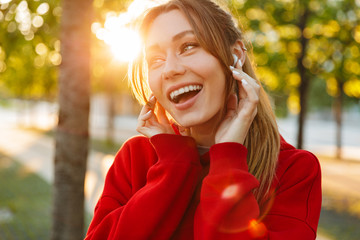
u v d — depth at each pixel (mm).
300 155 1194
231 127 1118
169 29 1076
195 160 1176
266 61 7281
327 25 7453
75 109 3199
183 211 1139
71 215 3285
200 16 1073
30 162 11555
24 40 4078
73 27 3127
